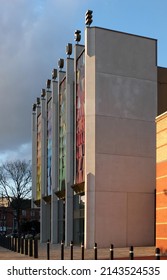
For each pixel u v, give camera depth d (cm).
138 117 3784
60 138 4684
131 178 3675
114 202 3584
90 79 3672
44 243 4869
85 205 3538
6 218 11869
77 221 4003
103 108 3666
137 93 3812
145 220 3659
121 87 3753
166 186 2483
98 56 3700
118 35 3803
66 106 4331
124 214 3600
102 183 3569
